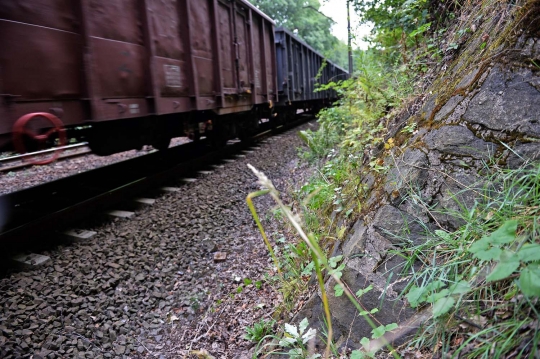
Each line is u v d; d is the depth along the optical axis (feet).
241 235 14.25
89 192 17.97
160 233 14.24
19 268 11.27
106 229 14.37
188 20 19.79
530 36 6.51
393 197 6.97
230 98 26.66
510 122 6.26
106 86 13.87
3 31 9.99
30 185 22.50
